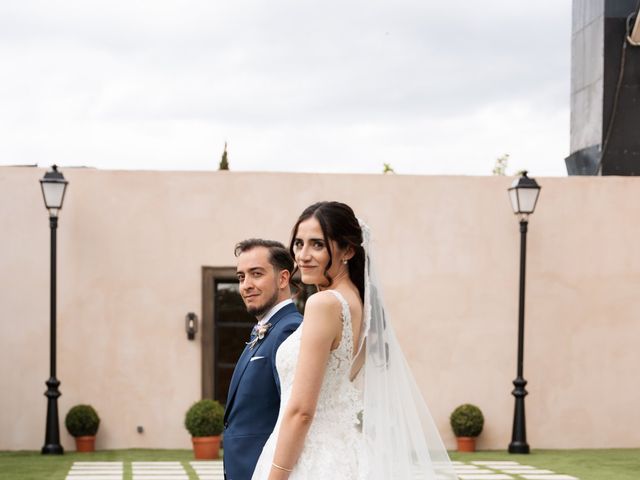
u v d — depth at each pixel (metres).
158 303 10.55
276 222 10.72
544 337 10.85
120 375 10.46
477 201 10.91
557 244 10.91
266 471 2.85
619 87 12.29
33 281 10.40
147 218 10.59
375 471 2.73
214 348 10.66
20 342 10.34
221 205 10.68
